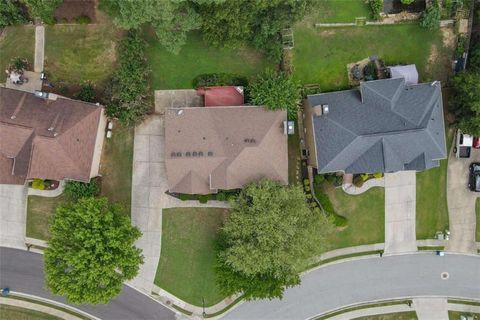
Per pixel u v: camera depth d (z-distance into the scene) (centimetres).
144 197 4916
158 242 4944
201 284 4988
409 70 4794
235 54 4856
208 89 4747
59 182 4869
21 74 4759
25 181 4438
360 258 5069
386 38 4934
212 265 4966
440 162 5053
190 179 4553
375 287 5084
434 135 4462
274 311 5053
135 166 4897
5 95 4356
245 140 4462
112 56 4819
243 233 4241
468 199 5084
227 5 4081
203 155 4472
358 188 4988
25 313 4969
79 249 4088
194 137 4500
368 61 4938
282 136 4575
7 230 4916
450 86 4894
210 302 4997
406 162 4559
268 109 4528
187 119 4534
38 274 4962
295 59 4894
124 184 4900
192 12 4162
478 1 4838
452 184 5069
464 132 4666
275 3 4041
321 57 4909
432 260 5094
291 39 4812
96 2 4756
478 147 4944
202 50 4841
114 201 4900
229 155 4466
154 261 4956
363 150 4447
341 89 4938
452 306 5112
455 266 5106
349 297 5072
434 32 4938
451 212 5078
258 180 4559
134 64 4575
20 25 4772
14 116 4266
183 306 4997
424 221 5069
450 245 5091
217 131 4503
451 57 4959
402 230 5056
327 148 4450
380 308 5091
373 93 4484
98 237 4044
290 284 4509
